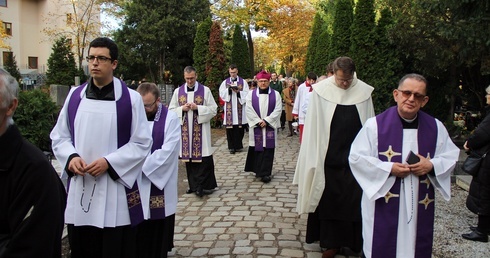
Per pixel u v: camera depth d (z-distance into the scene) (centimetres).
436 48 784
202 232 527
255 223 558
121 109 313
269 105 786
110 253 316
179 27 2570
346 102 447
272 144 783
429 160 308
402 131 316
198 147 693
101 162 299
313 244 486
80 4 3016
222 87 1144
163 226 414
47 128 773
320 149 446
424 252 316
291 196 692
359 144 328
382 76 851
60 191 217
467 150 540
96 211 309
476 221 546
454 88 901
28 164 200
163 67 2681
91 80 318
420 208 314
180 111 698
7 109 197
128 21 2581
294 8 2544
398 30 805
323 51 1638
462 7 627
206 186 708
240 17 2353
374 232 319
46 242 200
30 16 3794
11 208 198
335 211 436
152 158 394
